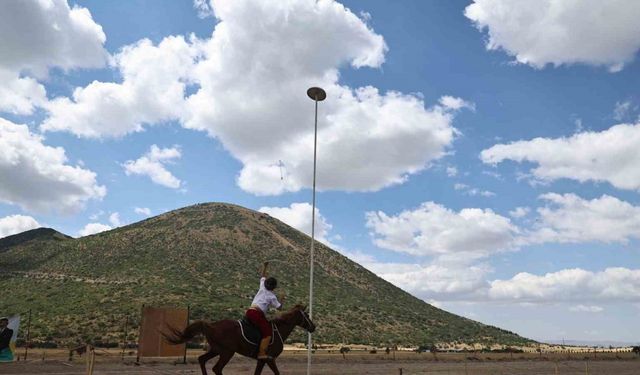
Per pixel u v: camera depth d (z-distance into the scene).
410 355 49.94
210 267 117.56
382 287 150.00
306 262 142.38
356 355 46.56
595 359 54.97
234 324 12.99
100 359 33.22
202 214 156.12
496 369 35.34
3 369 26.06
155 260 117.12
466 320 140.00
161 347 28.84
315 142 19.28
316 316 101.12
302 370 30.98
